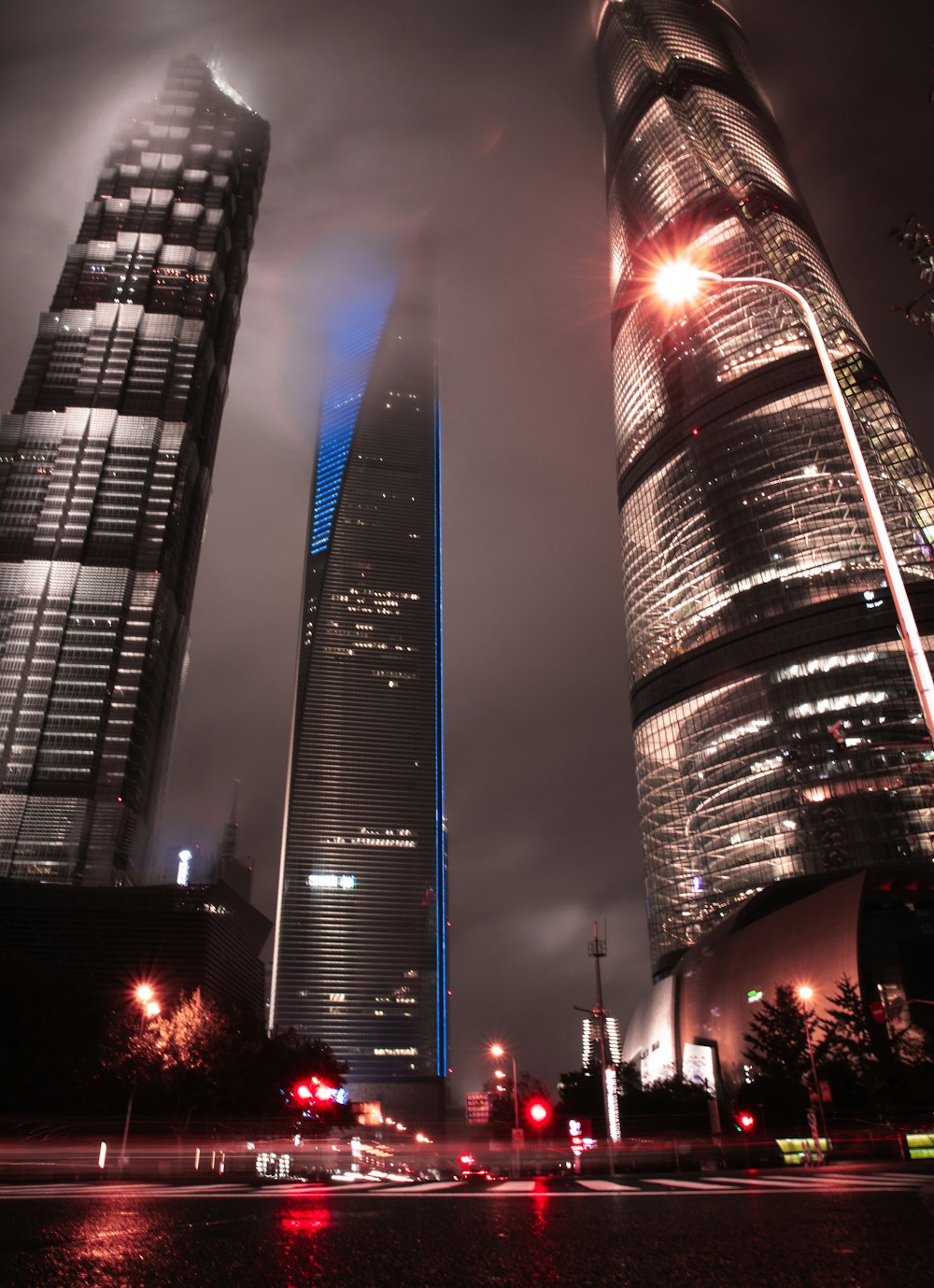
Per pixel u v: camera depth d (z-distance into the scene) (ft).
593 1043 459.32
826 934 394.32
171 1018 278.87
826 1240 28.48
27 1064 245.65
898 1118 242.99
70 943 586.45
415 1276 23.35
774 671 627.87
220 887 625.00
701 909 616.39
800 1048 304.30
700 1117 351.87
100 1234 30.94
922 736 552.82
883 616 596.70
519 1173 242.17
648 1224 34.27
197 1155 218.18
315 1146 413.39
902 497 635.66
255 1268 24.23
